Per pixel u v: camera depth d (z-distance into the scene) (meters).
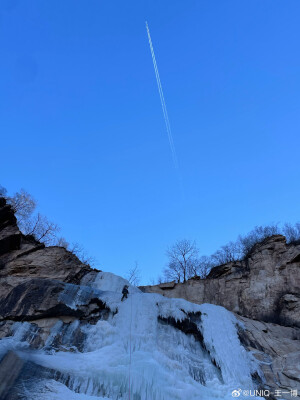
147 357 14.84
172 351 15.99
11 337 14.98
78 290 18.08
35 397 11.28
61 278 22.06
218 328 18.22
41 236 36.66
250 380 15.12
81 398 11.59
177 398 12.65
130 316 17.56
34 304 16.61
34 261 22.62
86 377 12.66
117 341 15.80
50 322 16.30
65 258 23.83
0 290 18.48
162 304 18.83
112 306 17.94
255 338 18.39
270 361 16.58
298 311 20.83
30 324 15.98
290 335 19.08
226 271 28.00
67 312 16.78
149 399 12.46
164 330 17.45
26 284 17.75
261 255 26.25
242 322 19.91
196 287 26.91
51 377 12.35
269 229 39.91
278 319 21.42
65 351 14.71
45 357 13.66
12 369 12.41
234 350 16.81
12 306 16.61
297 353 16.64
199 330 17.67
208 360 16.27
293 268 23.95
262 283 24.33
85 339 15.69
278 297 22.81
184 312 18.52
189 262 40.75
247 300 23.95
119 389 12.51
